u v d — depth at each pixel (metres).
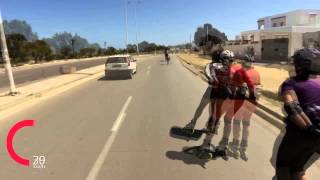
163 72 30.70
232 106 6.64
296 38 42.81
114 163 6.42
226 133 6.75
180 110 11.66
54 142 7.95
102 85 20.73
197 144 7.51
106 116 10.88
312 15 61.50
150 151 7.08
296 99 4.04
